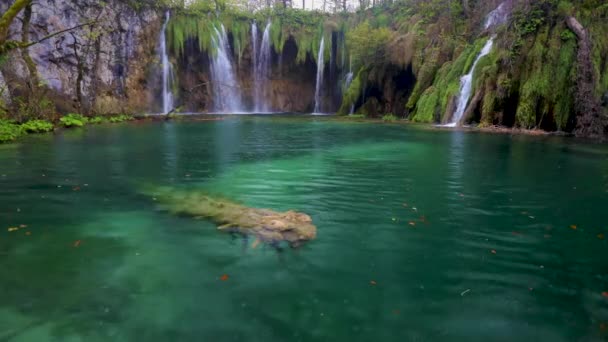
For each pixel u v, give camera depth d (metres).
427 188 7.35
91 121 21.31
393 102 26.98
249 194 6.93
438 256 4.39
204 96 31.88
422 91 23.53
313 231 5.11
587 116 14.81
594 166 9.26
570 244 4.72
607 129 14.49
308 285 3.78
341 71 34.19
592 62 14.95
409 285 3.78
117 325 3.18
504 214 5.83
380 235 5.01
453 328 3.13
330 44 33.72
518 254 4.46
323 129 18.62
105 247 4.65
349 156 10.93
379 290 3.69
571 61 15.68
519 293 3.64
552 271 4.05
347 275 3.97
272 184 7.67
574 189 7.22
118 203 6.36
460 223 5.45
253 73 33.97
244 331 3.09
